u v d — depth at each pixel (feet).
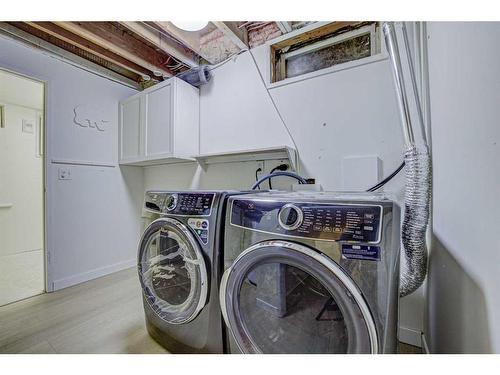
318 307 2.89
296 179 6.68
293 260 2.84
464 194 2.84
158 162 9.46
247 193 4.16
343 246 2.59
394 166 5.45
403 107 3.82
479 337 2.47
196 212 4.03
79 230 8.33
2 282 8.00
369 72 5.76
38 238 11.80
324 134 6.35
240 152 7.04
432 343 4.18
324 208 2.78
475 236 2.56
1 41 6.67
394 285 2.50
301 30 6.82
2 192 10.76
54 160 7.73
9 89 9.95
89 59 8.73
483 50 2.39
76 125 8.35
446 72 3.47
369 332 2.49
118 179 9.67
